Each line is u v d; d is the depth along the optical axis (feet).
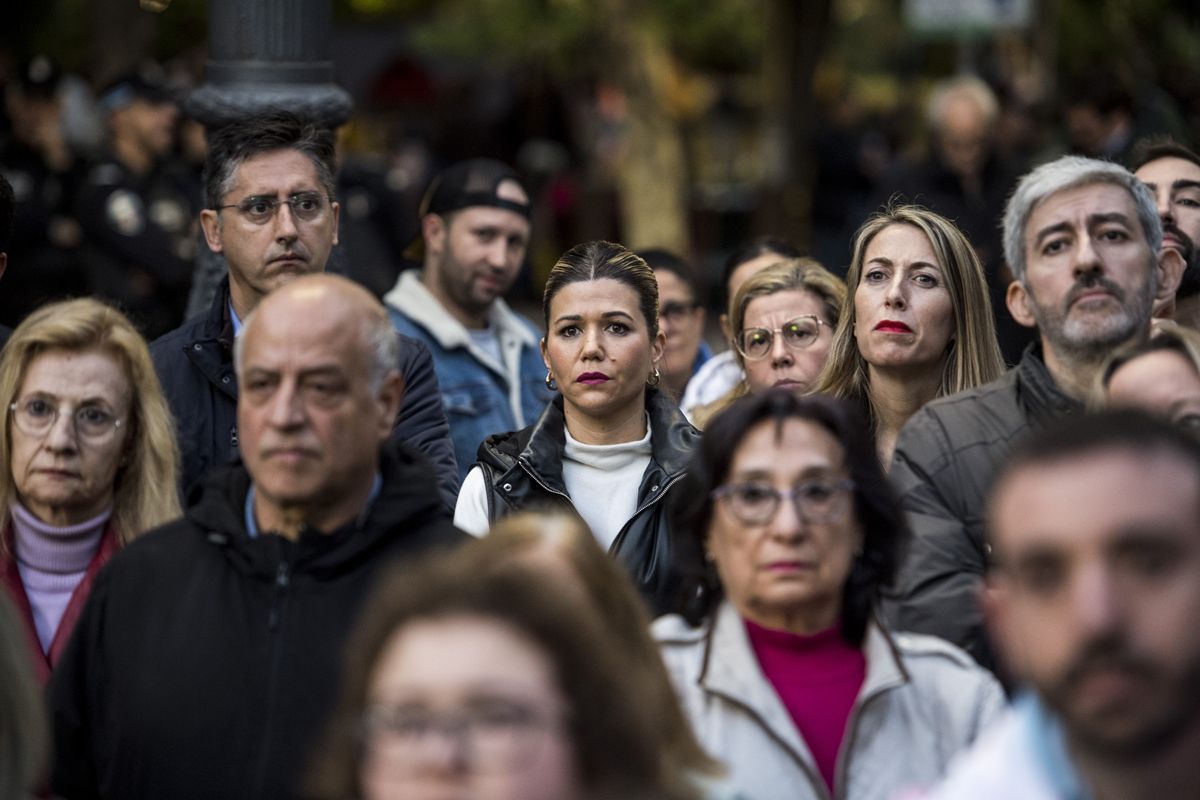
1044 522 21.08
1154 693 20.53
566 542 27.61
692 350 66.59
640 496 46.68
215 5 58.44
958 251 48.26
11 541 40.93
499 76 207.92
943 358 48.57
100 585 34.63
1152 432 21.30
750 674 32.68
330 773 22.31
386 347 34.22
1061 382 41.73
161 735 32.68
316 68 58.75
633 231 150.20
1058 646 20.90
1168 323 43.39
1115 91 88.38
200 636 33.14
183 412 47.39
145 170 82.33
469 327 66.59
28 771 27.91
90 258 81.05
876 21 212.64
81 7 199.72
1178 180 55.93
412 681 21.44
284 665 32.68
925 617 38.34
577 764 21.71
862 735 32.35
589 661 22.02
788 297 55.31
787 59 150.00
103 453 40.65
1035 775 22.49
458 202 65.77
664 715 27.09
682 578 34.45
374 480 34.63
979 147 89.66
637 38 149.79
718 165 192.54
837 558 32.78
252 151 49.29
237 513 34.40
